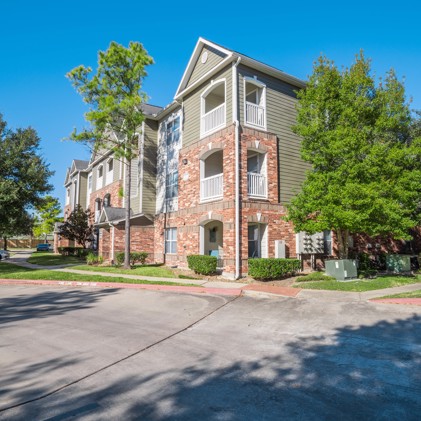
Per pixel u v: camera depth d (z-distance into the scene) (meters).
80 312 8.70
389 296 9.66
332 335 6.33
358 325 6.98
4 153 20.22
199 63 17.86
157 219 20.86
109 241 22.67
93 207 30.86
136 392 4.07
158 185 21.30
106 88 16.56
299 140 17.27
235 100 15.12
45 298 10.86
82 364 5.01
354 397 3.88
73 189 37.84
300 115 14.07
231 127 15.05
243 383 4.30
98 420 3.43
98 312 8.67
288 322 7.38
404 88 13.94
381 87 14.23
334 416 3.47
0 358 5.30
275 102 16.61
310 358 5.16
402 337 6.09
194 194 17.19
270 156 15.90
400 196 12.95
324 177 12.63
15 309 9.18
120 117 17.64
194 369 4.79
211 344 5.92
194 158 17.44
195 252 16.67
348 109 12.86
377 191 12.44
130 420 3.43
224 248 14.60
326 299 9.83
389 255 17.42
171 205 19.61
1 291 12.62
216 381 4.38
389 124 13.45
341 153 12.58
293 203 13.50
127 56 16.48
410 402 3.74
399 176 13.40
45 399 3.92
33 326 7.27
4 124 21.23
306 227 13.12
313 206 12.65
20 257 33.94
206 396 3.95
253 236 15.83
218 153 18.34
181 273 15.66
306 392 4.03
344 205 12.37
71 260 25.78
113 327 7.14
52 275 15.70
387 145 13.43
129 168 17.77
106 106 16.16
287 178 16.55
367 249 19.23
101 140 17.45
